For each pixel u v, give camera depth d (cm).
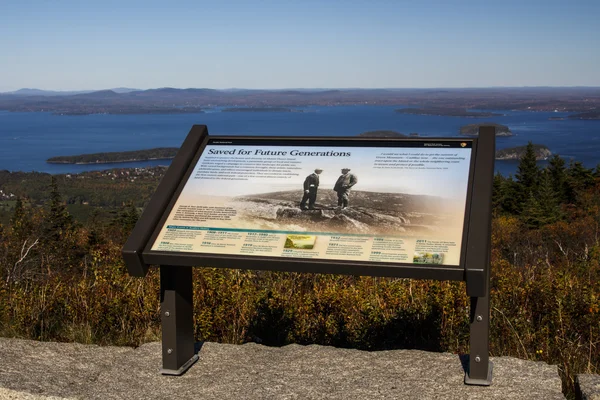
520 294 432
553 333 388
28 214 893
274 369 316
